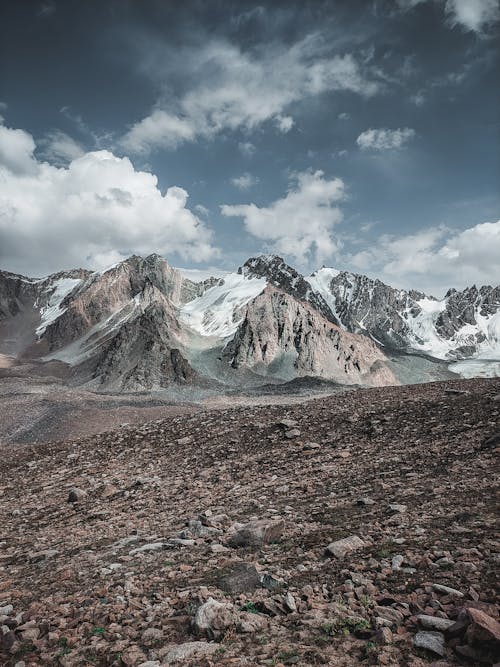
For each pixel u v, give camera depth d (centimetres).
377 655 610
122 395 15488
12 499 2281
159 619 790
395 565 913
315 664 605
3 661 700
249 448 2548
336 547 1025
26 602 946
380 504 1385
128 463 2658
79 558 1237
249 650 657
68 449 3127
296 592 852
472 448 1853
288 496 1680
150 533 1445
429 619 673
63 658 677
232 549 1154
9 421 9400
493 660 571
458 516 1153
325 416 2867
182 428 3166
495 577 805
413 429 2320
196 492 1939
